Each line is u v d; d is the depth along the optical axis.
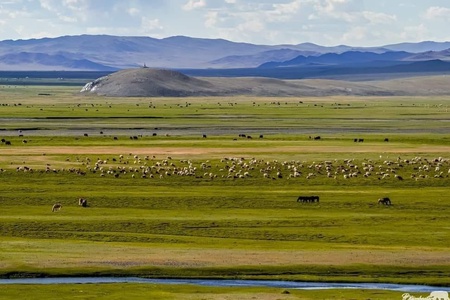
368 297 129.75
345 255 156.38
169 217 190.62
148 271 145.00
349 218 191.25
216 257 154.00
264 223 185.50
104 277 142.75
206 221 186.50
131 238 171.00
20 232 175.88
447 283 141.00
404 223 187.75
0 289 132.75
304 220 188.62
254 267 147.75
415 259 154.12
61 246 162.12
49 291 131.62
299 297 129.00
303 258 153.88
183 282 140.25
